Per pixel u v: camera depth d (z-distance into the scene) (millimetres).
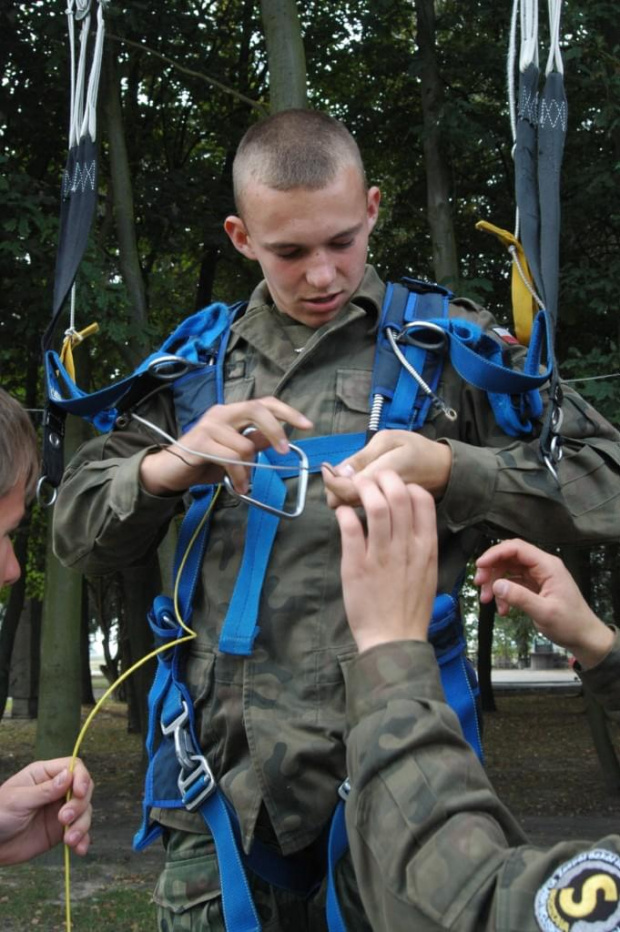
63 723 8094
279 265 1591
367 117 10891
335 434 1587
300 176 1532
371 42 10211
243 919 1453
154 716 1651
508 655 40344
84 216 1794
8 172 8086
